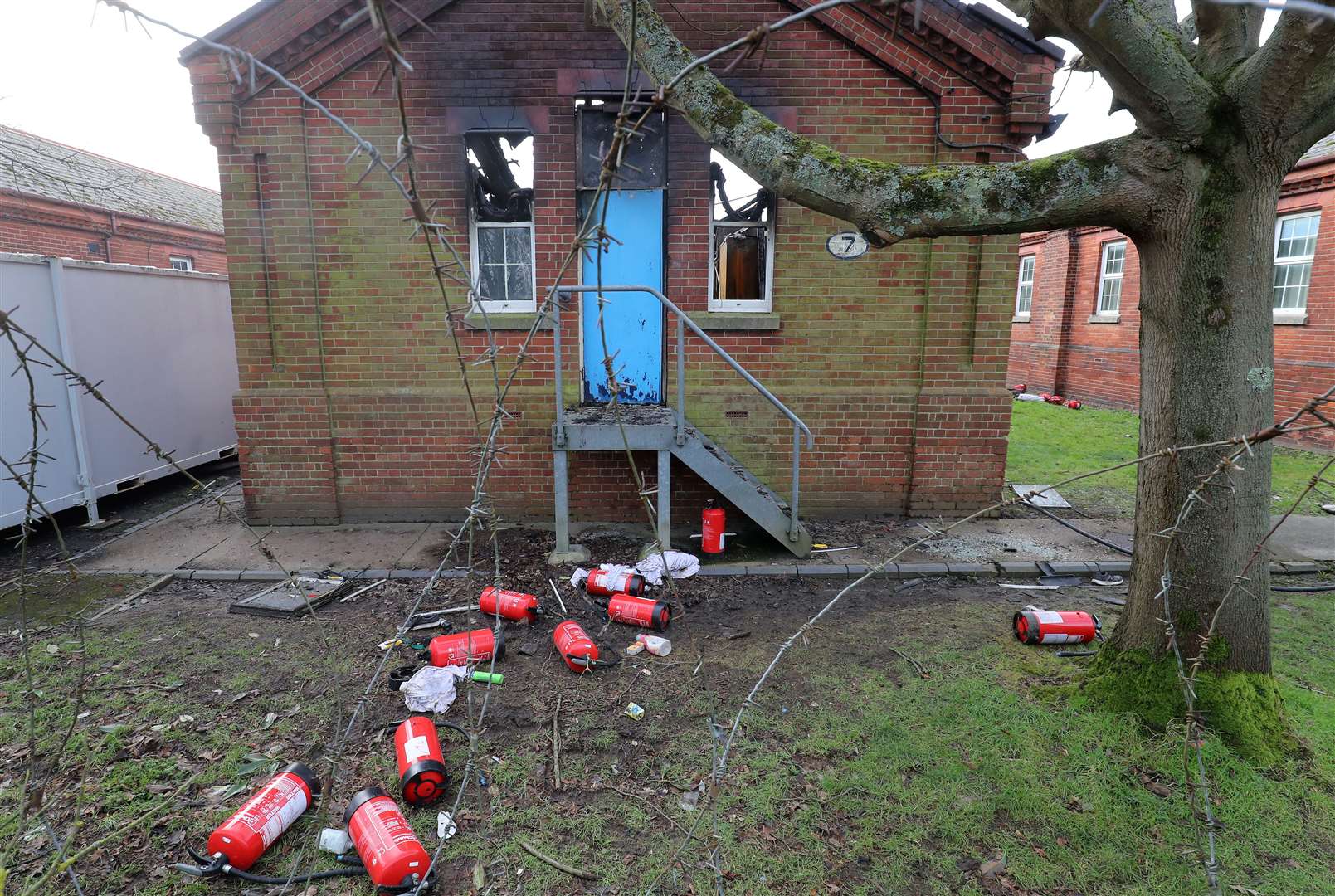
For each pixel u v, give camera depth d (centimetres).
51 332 658
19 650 432
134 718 361
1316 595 529
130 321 753
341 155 634
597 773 321
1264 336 318
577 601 507
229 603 506
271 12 603
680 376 557
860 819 292
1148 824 287
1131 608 359
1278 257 1171
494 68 624
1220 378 318
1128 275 1487
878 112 637
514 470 678
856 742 341
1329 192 1057
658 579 545
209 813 295
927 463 681
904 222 335
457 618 478
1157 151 312
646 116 170
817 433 680
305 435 669
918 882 262
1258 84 288
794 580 554
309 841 279
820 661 420
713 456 572
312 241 644
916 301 664
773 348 669
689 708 371
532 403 668
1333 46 270
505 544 618
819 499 690
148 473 771
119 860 270
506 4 616
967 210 328
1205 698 333
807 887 259
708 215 645
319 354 661
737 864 269
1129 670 354
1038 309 1853
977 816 293
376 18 121
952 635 454
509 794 307
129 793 305
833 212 349
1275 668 415
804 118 637
